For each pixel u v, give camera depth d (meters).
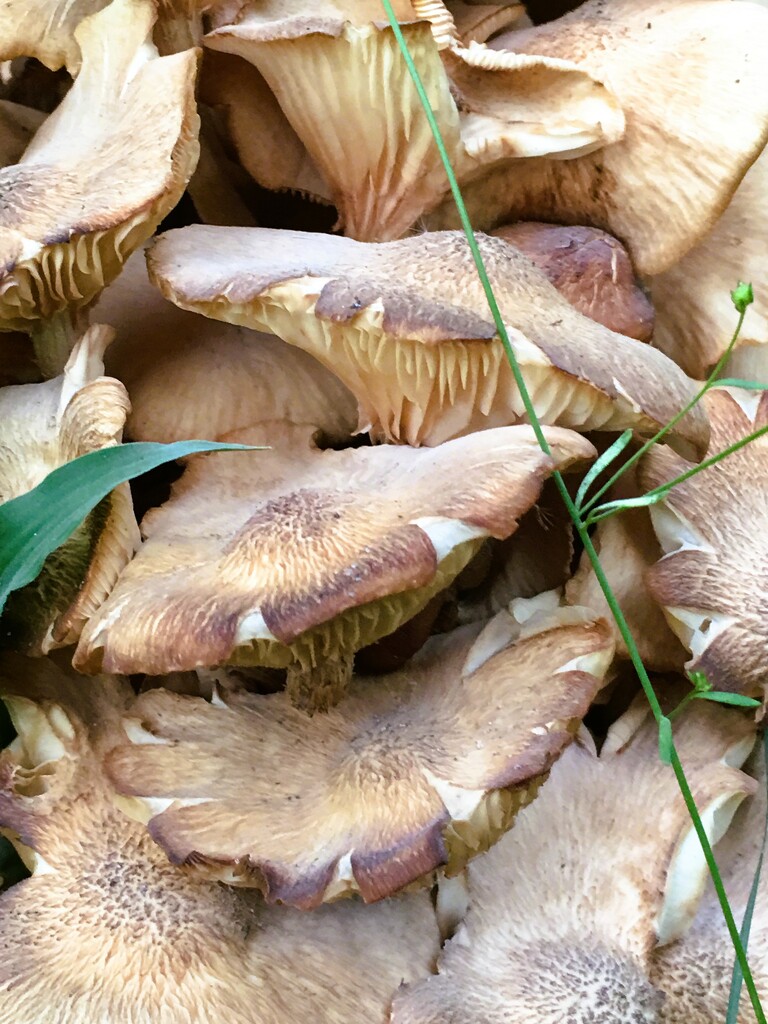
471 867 0.22
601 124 0.24
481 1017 0.20
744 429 0.24
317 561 0.19
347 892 0.20
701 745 0.23
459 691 0.22
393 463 0.22
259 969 0.21
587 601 0.23
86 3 0.24
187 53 0.22
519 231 0.25
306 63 0.22
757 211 0.26
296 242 0.22
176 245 0.22
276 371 0.24
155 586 0.20
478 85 0.24
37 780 0.23
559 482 0.19
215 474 0.23
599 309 0.24
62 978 0.20
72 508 0.19
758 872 0.21
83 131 0.23
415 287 0.20
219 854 0.20
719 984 0.21
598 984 0.21
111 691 0.23
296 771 0.21
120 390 0.21
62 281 0.22
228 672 0.23
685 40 0.25
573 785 0.23
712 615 0.22
